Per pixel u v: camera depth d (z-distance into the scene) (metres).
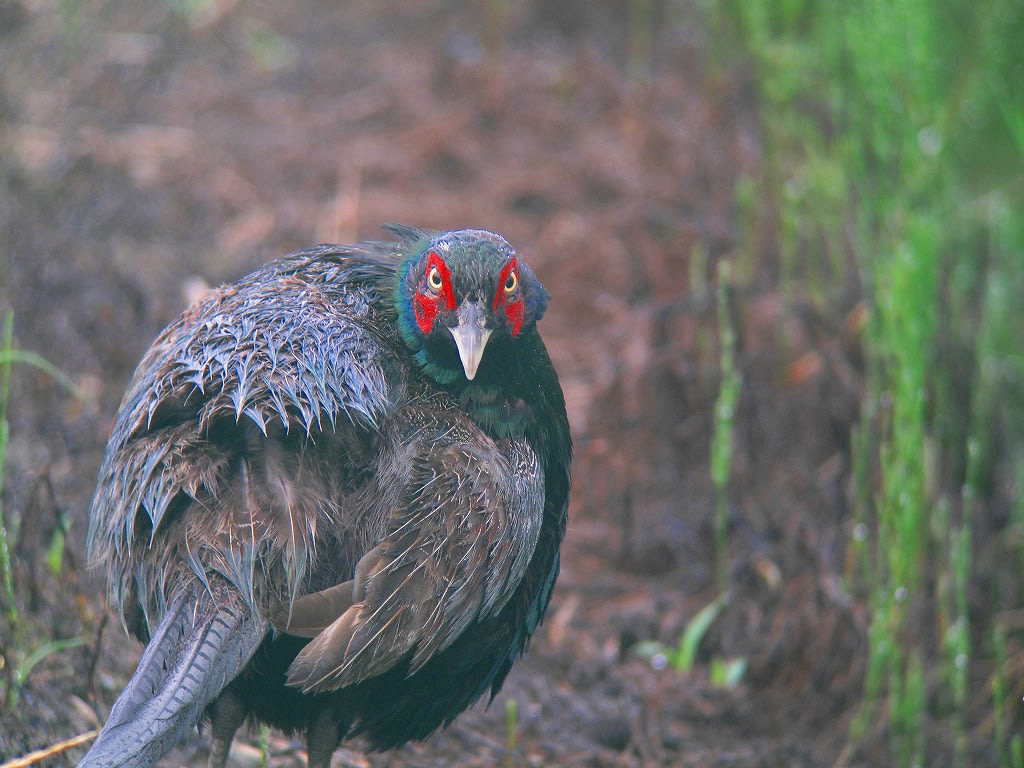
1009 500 11.16
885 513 8.83
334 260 7.28
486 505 6.39
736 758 8.66
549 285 13.17
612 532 10.85
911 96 11.79
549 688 9.11
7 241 11.88
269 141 14.93
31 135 13.98
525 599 7.09
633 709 9.04
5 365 9.87
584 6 17.44
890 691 9.39
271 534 5.94
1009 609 10.41
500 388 6.87
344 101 15.86
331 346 6.50
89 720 7.65
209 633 5.77
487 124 15.41
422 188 14.39
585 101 15.70
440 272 6.67
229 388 6.21
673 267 13.17
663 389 11.42
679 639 9.92
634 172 14.41
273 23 17.48
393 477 6.38
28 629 7.97
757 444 11.20
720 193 14.18
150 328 11.10
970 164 13.20
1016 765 8.27
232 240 13.20
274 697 6.55
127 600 6.34
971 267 12.52
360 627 5.95
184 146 14.58
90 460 9.72
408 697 6.78
